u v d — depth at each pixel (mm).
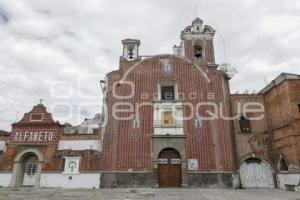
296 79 23031
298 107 22328
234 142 25438
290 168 22188
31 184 24953
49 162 24844
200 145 24578
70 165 24500
